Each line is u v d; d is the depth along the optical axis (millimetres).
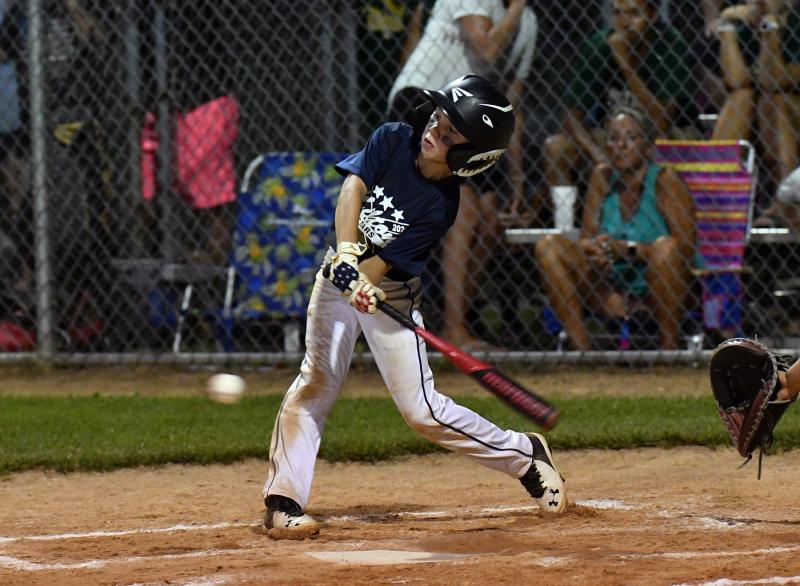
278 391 24750
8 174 28672
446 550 11758
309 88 27906
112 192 28375
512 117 11930
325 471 17578
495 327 26812
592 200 25469
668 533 12375
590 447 18406
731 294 25375
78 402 23453
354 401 22703
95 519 14305
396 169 12172
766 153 25500
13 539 13055
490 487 16125
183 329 28656
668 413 20312
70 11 28062
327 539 12562
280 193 26469
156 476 17344
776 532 12328
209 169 27734
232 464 18094
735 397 13641
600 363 25938
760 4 24953
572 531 12656
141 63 28234
